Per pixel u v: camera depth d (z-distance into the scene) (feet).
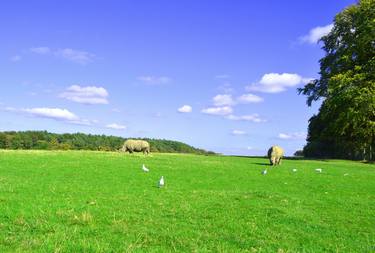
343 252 42.75
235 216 55.11
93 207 54.95
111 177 89.61
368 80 203.21
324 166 156.04
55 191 66.80
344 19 221.25
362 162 204.03
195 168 119.85
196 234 45.27
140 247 39.34
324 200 72.59
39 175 88.02
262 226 51.06
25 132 307.78
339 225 54.70
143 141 191.42
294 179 103.96
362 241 47.75
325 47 229.66
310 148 283.79
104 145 320.91
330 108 211.20
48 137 313.53
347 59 211.20
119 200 61.36
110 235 42.60
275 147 151.74
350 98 196.85
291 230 50.11
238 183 90.99
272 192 77.56
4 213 48.65
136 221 49.37
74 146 309.01
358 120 194.59
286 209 61.26
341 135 224.12
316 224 53.93
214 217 53.88
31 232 42.04
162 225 48.21
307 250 42.50
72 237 41.01
